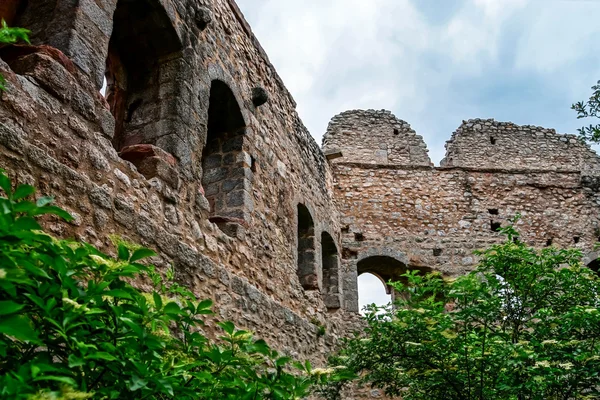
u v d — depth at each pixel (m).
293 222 7.65
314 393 6.38
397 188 12.14
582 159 13.59
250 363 2.52
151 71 5.15
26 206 1.54
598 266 12.16
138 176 3.99
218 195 6.16
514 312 4.94
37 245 1.80
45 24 3.79
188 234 4.52
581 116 5.11
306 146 9.18
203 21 5.46
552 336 4.73
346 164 12.20
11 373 1.52
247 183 6.21
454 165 12.96
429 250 11.61
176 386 1.93
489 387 4.52
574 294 5.00
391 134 13.18
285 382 2.38
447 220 11.95
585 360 4.18
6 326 1.30
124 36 5.04
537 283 5.02
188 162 4.79
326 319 8.25
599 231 12.16
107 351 1.79
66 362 1.79
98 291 1.81
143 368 1.76
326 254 10.59
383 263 11.67
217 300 4.77
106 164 3.64
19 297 1.71
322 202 9.80
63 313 1.70
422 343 4.78
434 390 4.91
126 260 1.98
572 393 4.49
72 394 1.49
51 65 3.32
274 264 6.55
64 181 3.22
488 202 12.27
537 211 12.30
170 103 4.86
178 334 3.94
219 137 6.46
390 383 5.60
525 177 12.62
